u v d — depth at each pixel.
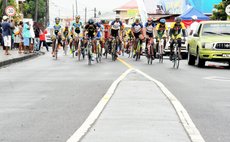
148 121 8.05
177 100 10.48
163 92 11.70
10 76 17.05
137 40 26.80
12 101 10.78
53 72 18.59
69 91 12.44
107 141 6.71
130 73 17.38
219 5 44.47
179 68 21.50
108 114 8.70
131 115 8.59
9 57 26.09
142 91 11.81
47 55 33.59
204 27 23.64
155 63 24.47
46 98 11.20
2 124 8.16
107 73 17.77
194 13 41.19
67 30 32.56
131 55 30.23
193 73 18.64
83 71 18.84
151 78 15.34
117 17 27.08
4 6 40.62
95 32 23.88
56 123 8.17
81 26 29.39
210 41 22.45
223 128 7.86
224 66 24.11
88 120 8.22
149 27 24.39
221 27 23.67
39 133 7.42
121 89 12.22
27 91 12.59
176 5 50.56
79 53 26.84
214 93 12.24
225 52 22.30
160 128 7.53
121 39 27.34
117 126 7.67
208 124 8.16
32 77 16.55
